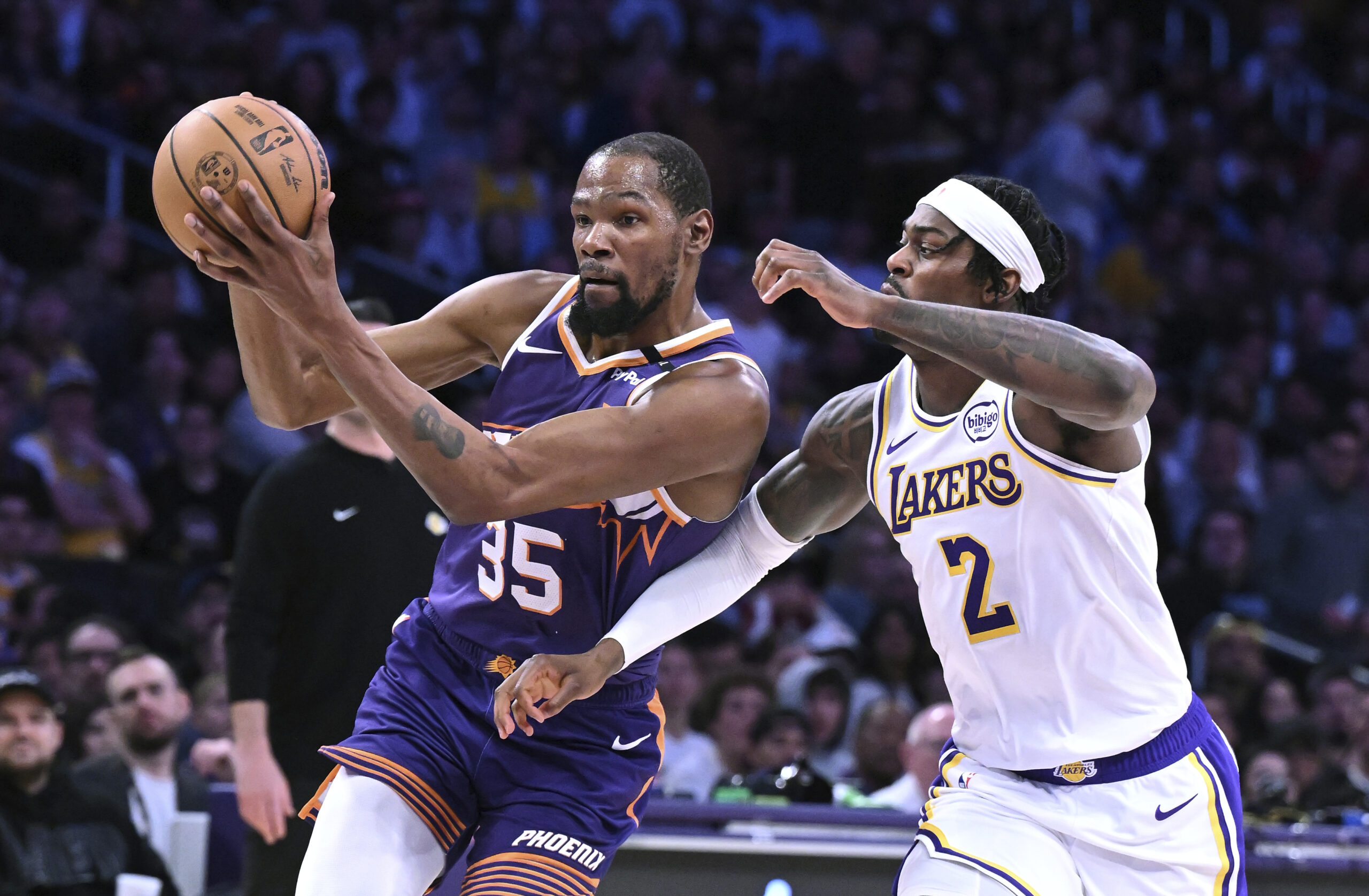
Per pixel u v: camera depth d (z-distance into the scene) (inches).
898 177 1419.8
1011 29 1628.9
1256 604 1069.8
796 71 1454.2
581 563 309.0
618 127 1375.5
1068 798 313.7
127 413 1016.2
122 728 588.4
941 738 582.9
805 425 1159.6
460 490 271.7
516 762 309.0
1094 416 287.6
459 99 1338.6
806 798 513.7
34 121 1200.2
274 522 460.1
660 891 433.7
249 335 308.2
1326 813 534.0
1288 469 1216.2
